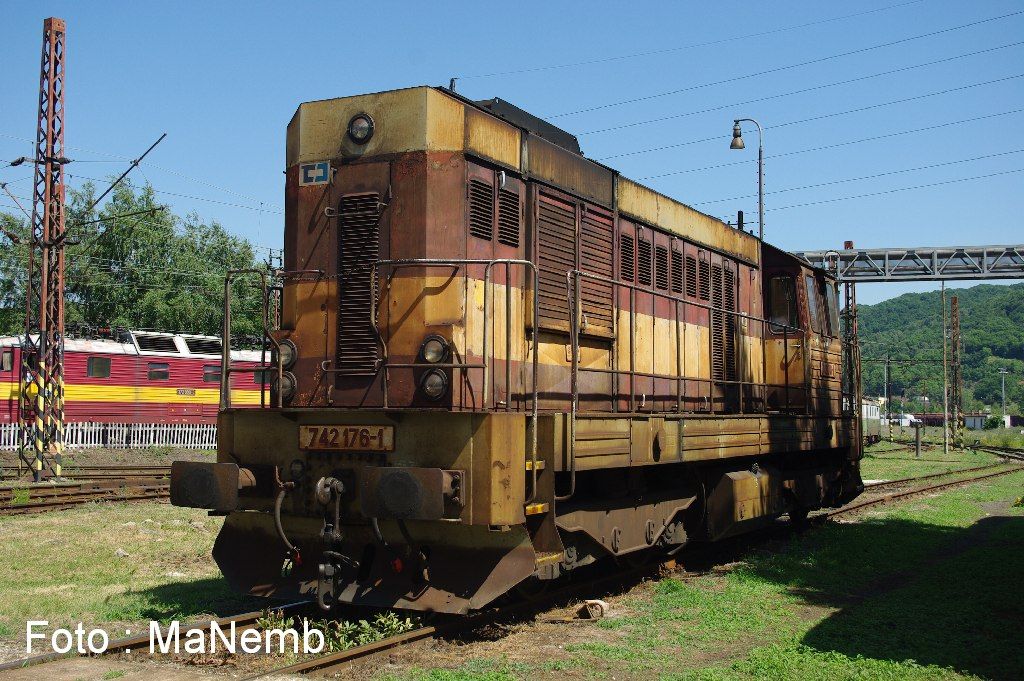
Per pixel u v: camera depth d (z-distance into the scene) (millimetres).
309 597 7570
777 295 14664
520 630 7645
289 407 8180
